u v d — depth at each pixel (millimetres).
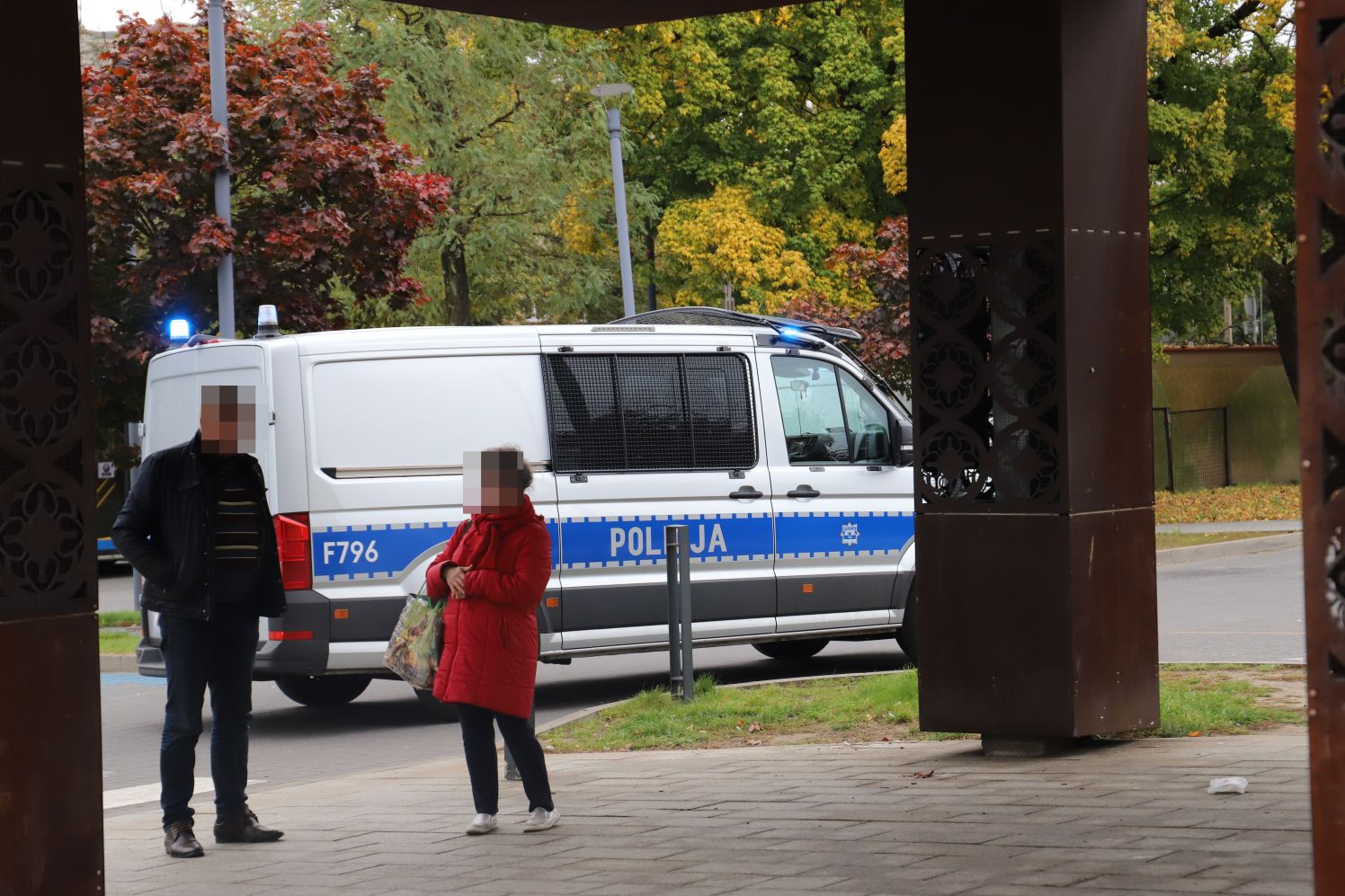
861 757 11055
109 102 26156
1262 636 18453
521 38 41781
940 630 10633
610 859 8266
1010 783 9562
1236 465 49062
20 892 6641
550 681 17859
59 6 6785
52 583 6766
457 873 8211
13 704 6637
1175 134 36000
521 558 9133
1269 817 8156
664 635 15945
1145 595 10734
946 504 10594
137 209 25781
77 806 6816
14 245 6660
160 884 8391
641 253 47219
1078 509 10242
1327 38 5023
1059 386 10172
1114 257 10477
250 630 9492
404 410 14906
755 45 44219
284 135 25812
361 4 39875
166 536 9312
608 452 15797
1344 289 5031
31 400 6699
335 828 9812
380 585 14625
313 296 26484
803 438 16969
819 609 16828
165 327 26141
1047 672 10273
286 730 15445
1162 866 7207
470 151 40344
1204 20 37344
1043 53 10117
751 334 16828
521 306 46594
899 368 31188
